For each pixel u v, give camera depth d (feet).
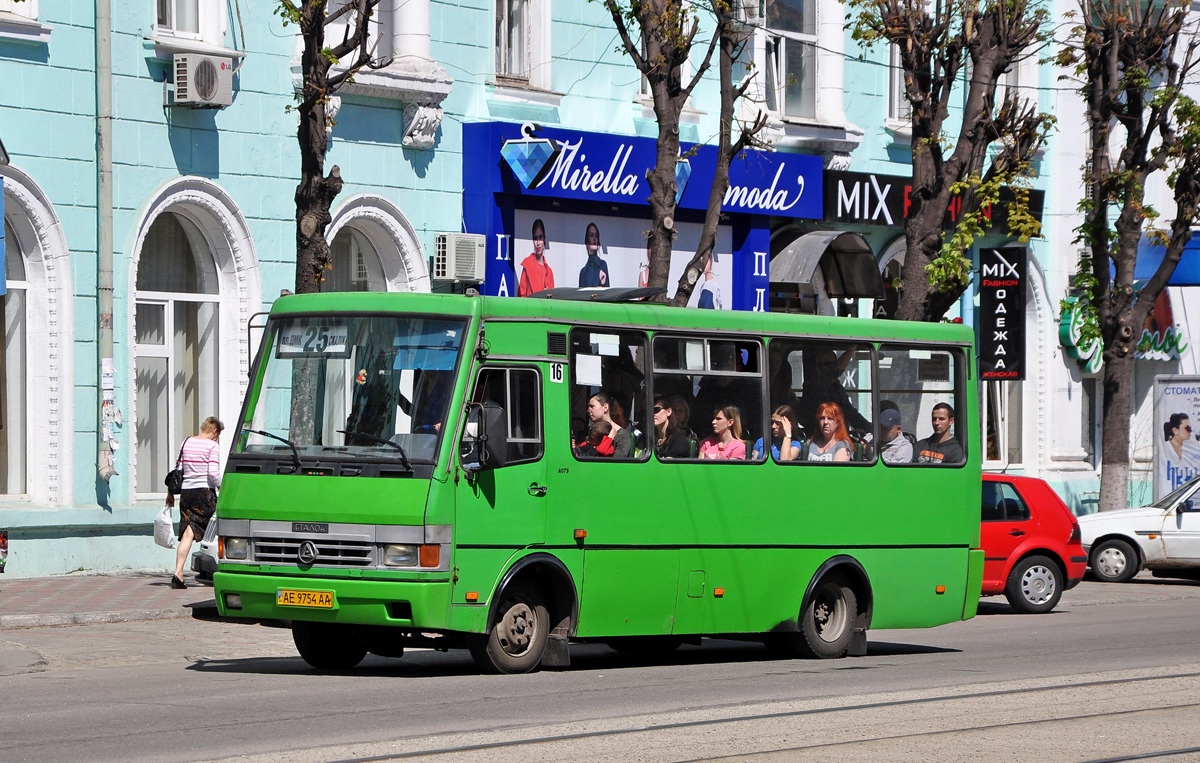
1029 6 171.73
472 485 79.92
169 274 136.98
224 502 82.12
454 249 149.89
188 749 58.75
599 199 160.66
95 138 128.26
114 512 128.57
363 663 91.09
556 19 161.99
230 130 137.49
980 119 152.76
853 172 185.78
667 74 129.59
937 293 152.15
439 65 150.41
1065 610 138.10
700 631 89.76
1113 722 67.97
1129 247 184.85
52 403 126.31
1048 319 211.61
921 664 92.48
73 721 65.72
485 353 81.00
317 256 113.91
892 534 98.89
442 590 78.28
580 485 84.38
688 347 90.27
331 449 80.94
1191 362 231.91
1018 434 211.82
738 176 172.86
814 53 186.09
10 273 126.00
